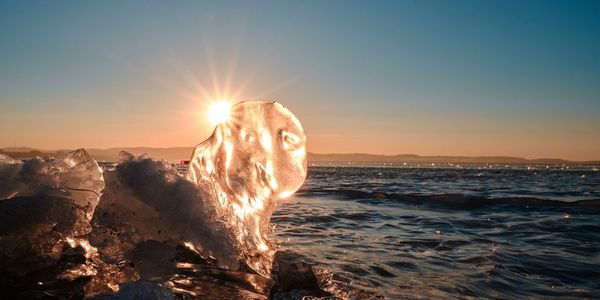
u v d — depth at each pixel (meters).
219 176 3.09
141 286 1.74
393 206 8.80
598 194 12.44
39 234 1.99
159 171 2.50
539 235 5.27
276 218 6.59
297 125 3.59
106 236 2.28
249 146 3.36
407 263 3.63
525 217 7.04
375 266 3.46
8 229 1.92
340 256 3.80
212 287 2.16
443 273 3.30
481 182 21.58
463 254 4.08
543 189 15.30
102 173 2.42
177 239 2.42
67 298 1.74
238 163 3.27
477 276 3.24
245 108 3.37
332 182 20.25
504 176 32.75
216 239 2.44
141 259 2.26
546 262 3.77
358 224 6.14
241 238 2.74
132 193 2.40
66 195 2.23
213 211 2.53
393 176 30.98
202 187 2.60
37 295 1.72
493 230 5.68
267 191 3.42
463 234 5.32
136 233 2.37
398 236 5.11
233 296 2.08
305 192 12.28
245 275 2.43
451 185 18.00
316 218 6.67
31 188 2.19
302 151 3.59
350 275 3.08
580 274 3.39
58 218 2.07
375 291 2.69
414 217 7.02
